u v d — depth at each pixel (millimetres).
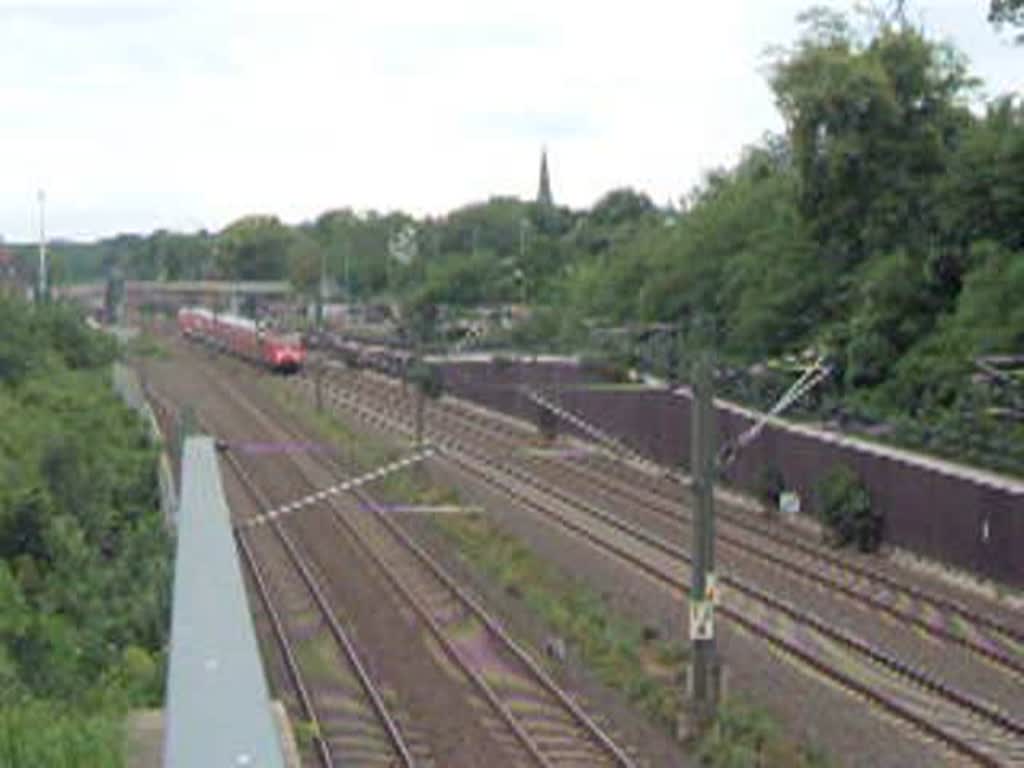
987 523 39375
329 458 68250
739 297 68188
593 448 70688
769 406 57031
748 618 35500
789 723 27016
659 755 25203
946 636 33062
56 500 44562
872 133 58000
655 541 46344
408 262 138250
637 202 126375
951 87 58906
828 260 62750
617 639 33344
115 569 39531
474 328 91188
